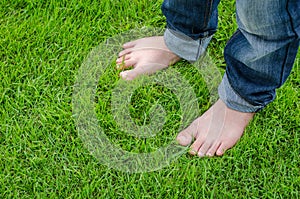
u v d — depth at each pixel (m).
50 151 1.54
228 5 1.77
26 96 1.61
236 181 1.51
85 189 1.49
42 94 1.62
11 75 1.64
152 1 1.78
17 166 1.52
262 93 1.47
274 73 1.40
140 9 1.76
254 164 1.53
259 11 1.26
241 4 1.28
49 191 1.50
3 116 1.58
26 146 1.55
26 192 1.50
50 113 1.58
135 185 1.49
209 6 1.47
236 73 1.45
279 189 1.50
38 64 1.67
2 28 1.72
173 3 1.50
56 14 1.74
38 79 1.63
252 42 1.34
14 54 1.68
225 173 1.52
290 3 1.25
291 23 1.27
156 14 1.76
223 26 1.73
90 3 1.77
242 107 1.52
